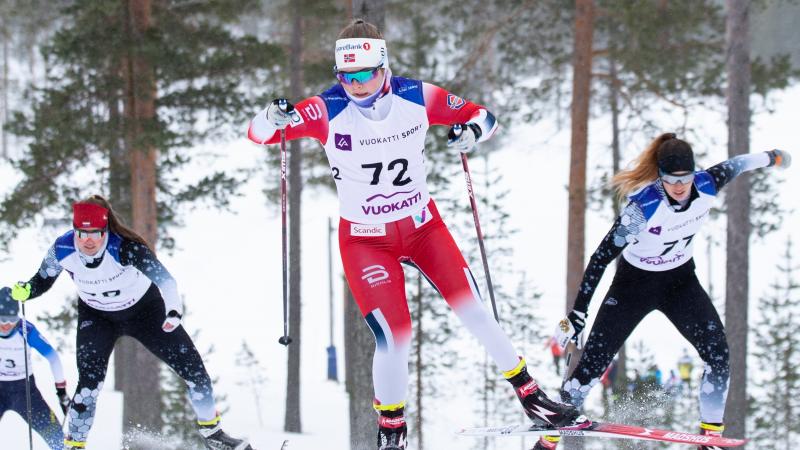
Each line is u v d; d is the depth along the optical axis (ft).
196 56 68.23
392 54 79.46
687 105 76.59
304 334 147.64
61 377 33.01
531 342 99.71
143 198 67.97
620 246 25.00
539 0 78.54
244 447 27.30
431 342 90.22
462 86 76.84
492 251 105.50
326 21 86.58
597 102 86.48
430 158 82.94
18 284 26.18
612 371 86.38
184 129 70.95
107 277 25.70
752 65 70.90
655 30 70.18
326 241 200.75
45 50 67.72
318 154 91.71
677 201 24.70
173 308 25.21
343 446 78.38
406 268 88.84
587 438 62.75
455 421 94.12
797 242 157.48
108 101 68.18
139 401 68.85
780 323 84.84
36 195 70.33
